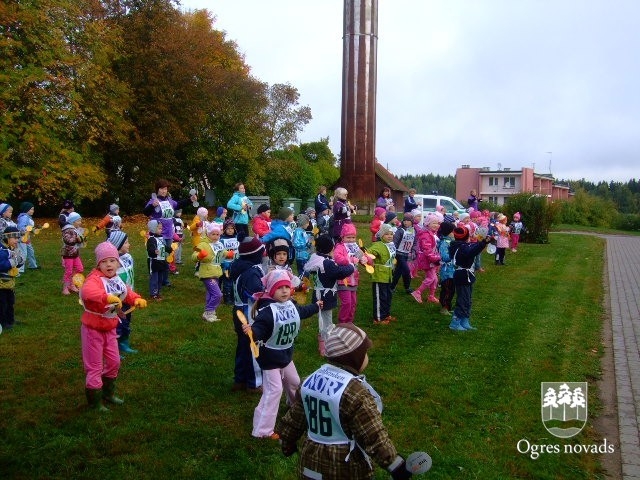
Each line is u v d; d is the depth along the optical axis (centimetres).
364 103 3312
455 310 970
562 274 1673
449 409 633
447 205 2816
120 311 618
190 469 489
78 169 2683
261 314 530
